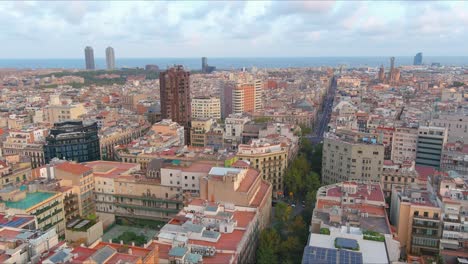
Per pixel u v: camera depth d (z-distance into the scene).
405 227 181.38
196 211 189.88
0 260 128.12
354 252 136.62
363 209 180.38
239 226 179.50
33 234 146.88
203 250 152.50
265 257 171.88
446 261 160.75
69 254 132.00
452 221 170.25
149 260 137.88
